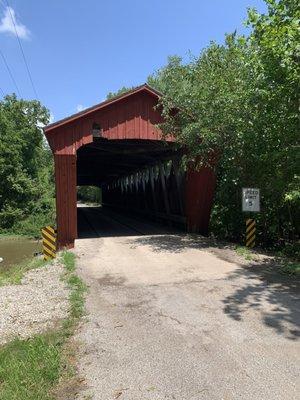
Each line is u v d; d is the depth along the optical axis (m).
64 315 6.08
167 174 19.89
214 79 12.57
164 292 7.15
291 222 12.02
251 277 8.03
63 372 4.15
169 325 5.44
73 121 14.30
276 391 3.65
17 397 3.64
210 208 15.60
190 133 12.77
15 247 22.44
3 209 28.75
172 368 4.18
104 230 19.28
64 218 14.51
